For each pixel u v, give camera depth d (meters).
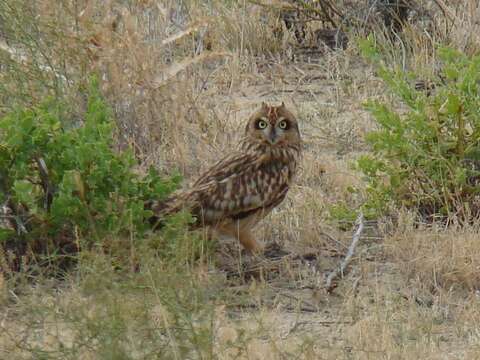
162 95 14.20
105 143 11.48
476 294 11.18
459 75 13.04
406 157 12.89
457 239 11.90
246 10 19.16
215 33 18.31
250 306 10.85
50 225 11.40
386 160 13.65
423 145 12.89
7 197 11.53
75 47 13.69
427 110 12.99
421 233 12.19
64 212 11.30
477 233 12.16
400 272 11.73
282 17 19.42
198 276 9.95
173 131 14.16
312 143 15.41
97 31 13.79
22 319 9.73
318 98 17.17
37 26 13.57
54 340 9.24
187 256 10.36
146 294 9.12
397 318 10.57
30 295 10.48
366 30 18.80
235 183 11.68
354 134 15.58
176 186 11.82
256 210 11.80
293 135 11.96
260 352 9.55
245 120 15.53
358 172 14.22
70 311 9.13
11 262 11.19
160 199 11.68
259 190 11.75
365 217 12.83
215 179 11.75
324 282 11.41
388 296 10.92
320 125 15.89
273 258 12.07
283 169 11.92
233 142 14.62
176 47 16.88
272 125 11.79
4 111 13.09
